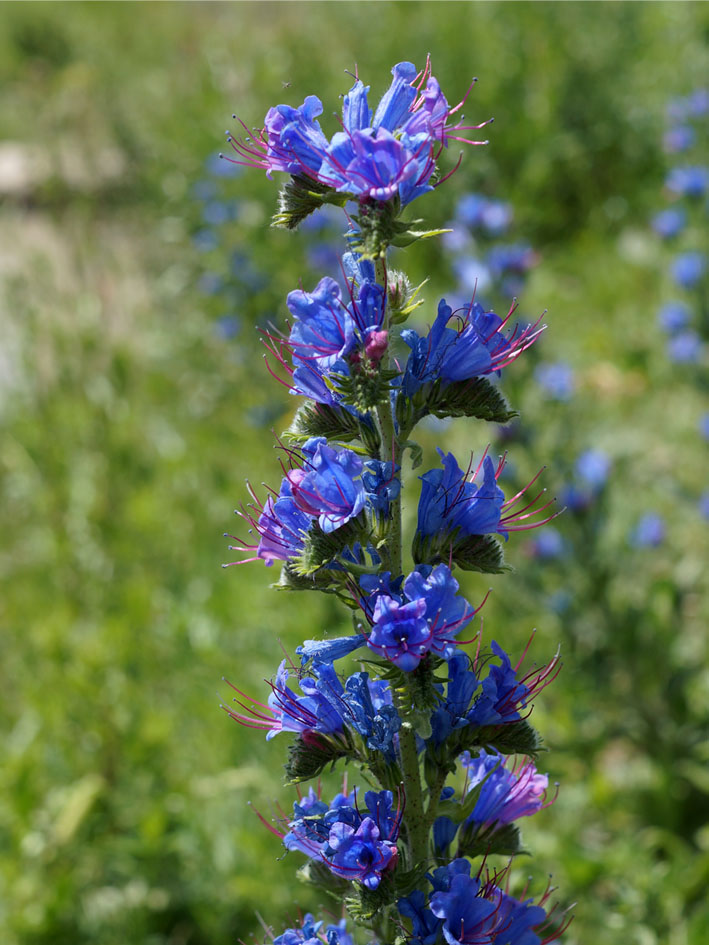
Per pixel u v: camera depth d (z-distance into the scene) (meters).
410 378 0.43
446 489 0.43
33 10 2.37
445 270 1.32
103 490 0.98
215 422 1.14
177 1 2.31
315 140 0.42
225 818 0.67
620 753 0.79
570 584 0.77
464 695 0.44
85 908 0.67
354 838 0.43
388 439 0.43
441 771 0.44
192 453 1.08
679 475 1.02
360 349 0.42
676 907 0.62
